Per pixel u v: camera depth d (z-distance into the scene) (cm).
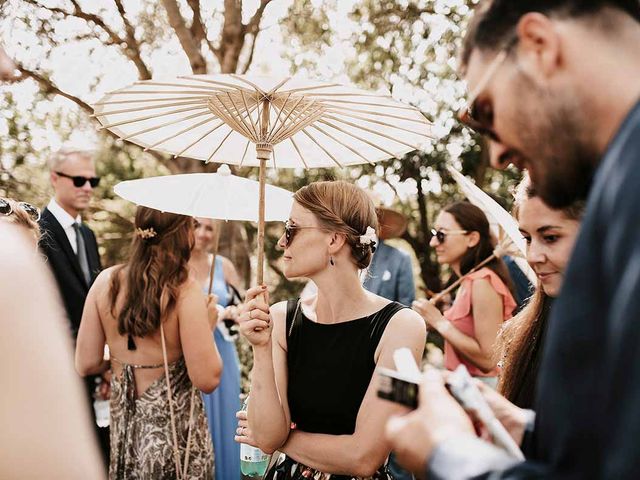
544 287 167
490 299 331
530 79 85
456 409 97
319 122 221
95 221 1173
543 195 91
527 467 78
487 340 329
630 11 83
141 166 1224
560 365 77
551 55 83
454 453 86
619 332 67
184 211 266
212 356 274
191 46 852
